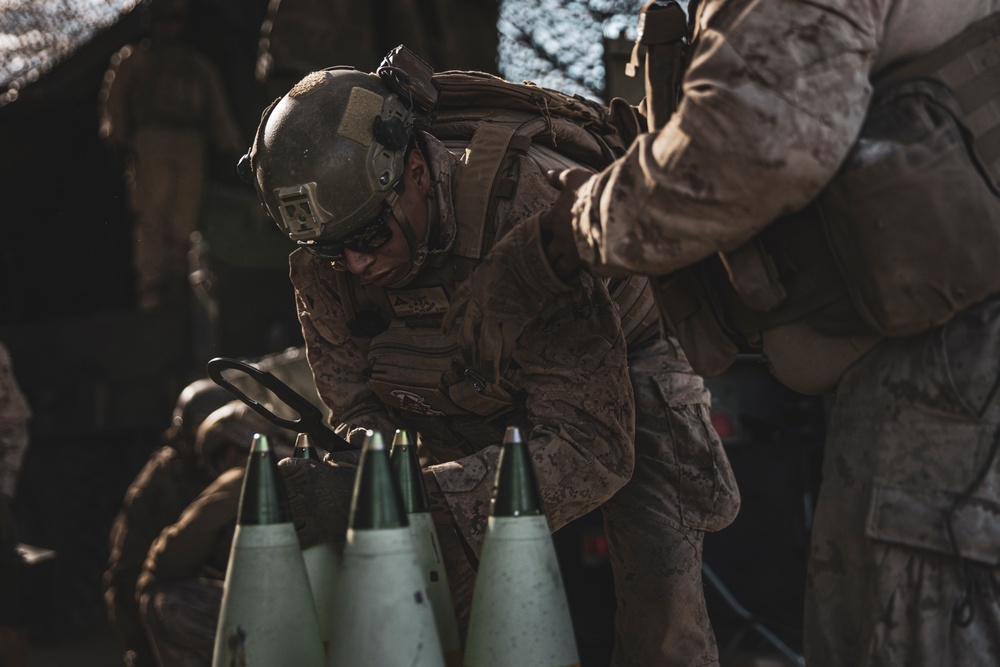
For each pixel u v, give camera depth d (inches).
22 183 362.0
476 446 89.2
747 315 66.2
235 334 274.2
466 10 233.5
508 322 70.2
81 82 323.6
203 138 295.4
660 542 95.6
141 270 291.1
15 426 195.8
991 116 59.6
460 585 77.0
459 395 81.6
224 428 177.3
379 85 79.4
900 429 58.6
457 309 71.6
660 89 66.3
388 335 86.1
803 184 55.2
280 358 208.1
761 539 152.2
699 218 57.1
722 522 97.9
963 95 59.3
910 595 57.3
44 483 297.3
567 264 67.8
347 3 225.5
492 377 71.1
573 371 78.5
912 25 58.9
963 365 57.4
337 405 93.3
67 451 298.4
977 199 56.4
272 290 282.2
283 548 60.8
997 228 56.7
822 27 55.3
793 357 63.9
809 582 62.5
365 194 76.7
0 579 181.0
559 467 76.5
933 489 57.1
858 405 60.7
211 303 274.2
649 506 96.0
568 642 60.9
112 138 294.2
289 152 76.4
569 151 89.3
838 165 55.4
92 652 268.2
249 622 59.7
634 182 59.0
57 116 340.2
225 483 166.6
